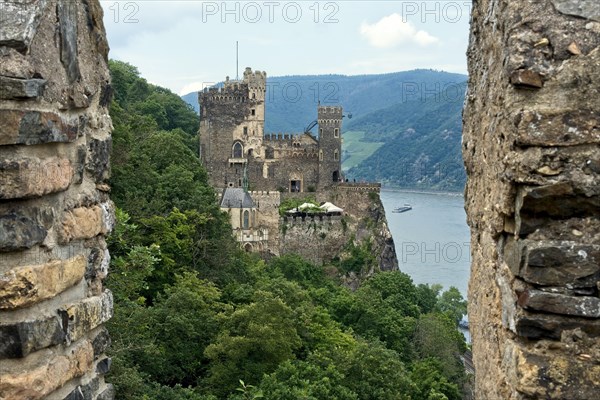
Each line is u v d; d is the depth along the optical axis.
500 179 9.06
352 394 40.47
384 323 70.44
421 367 58.56
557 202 8.36
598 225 8.34
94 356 9.80
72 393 9.12
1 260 8.21
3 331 8.09
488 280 10.05
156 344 43.50
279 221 120.88
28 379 8.17
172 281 55.47
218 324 47.12
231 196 112.88
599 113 8.24
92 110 10.04
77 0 9.43
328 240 122.94
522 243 8.52
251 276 70.50
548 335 8.34
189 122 137.00
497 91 9.34
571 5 8.40
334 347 48.62
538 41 8.41
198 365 45.19
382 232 126.62
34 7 8.30
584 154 8.27
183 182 67.50
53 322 8.59
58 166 8.77
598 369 8.15
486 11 10.20
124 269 35.31
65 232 9.02
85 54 9.70
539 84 8.39
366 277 115.62
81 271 9.38
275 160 136.00
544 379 8.23
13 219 8.20
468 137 11.67
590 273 8.20
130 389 31.64
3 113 8.07
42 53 8.48
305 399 37.00
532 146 8.41
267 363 44.50
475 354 11.11
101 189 10.42
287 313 48.53
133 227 36.22
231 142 134.38
